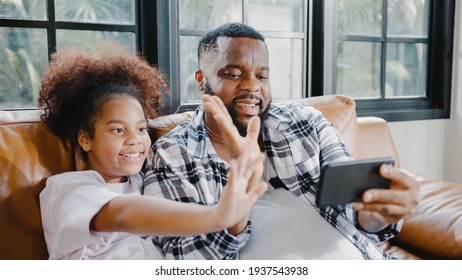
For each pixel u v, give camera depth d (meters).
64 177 0.90
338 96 1.51
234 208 0.68
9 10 1.42
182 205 0.74
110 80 0.99
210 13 1.70
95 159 0.96
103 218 0.80
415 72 2.21
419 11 2.17
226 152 1.06
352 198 0.77
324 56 1.85
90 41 1.53
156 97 1.16
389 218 0.84
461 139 2.21
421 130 2.15
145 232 0.75
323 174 0.74
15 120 1.00
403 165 2.12
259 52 1.02
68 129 0.99
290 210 0.94
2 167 0.93
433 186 1.36
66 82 0.98
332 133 1.08
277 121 1.05
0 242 0.91
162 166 0.99
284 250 0.88
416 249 1.19
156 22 1.54
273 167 1.03
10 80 1.46
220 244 0.83
